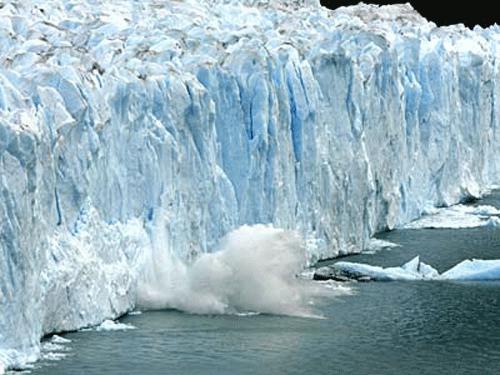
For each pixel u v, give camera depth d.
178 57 63.50
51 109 52.34
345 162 72.00
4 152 46.53
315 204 69.25
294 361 50.91
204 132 61.19
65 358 49.41
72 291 52.41
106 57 61.38
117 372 48.34
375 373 49.72
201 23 70.75
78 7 70.56
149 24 68.56
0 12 64.62
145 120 58.25
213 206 61.94
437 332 55.88
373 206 76.38
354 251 73.19
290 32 74.69
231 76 63.72
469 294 63.69
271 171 64.75
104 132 55.00
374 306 60.56
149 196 58.22
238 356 51.25
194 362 50.19
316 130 69.06
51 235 51.53
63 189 52.56
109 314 54.91
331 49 72.06
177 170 59.56
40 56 56.81
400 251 74.06
